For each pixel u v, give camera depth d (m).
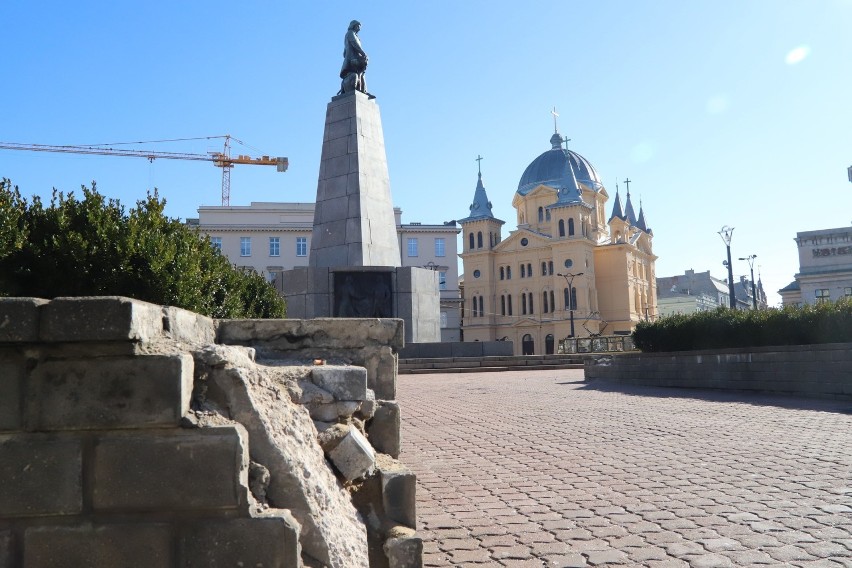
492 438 9.34
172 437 2.85
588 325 91.31
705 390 16.55
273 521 2.86
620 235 105.50
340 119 21.02
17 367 2.81
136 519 2.81
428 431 10.09
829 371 13.39
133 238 8.09
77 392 2.82
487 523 5.16
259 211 77.50
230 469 2.86
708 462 7.36
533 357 28.58
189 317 3.69
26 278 7.77
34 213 8.20
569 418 11.41
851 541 4.59
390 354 5.30
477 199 103.50
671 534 4.80
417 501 5.85
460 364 27.03
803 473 6.67
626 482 6.48
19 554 2.77
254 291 15.32
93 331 2.76
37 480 2.77
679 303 117.62
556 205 94.12
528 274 96.69
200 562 2.81
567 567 4.18
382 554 3.50
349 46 21.69
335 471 3.59
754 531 4.84
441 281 79.88
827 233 58.91
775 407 12.33
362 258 20.17
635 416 11.54
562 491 6.16
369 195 20.78
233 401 3.11
